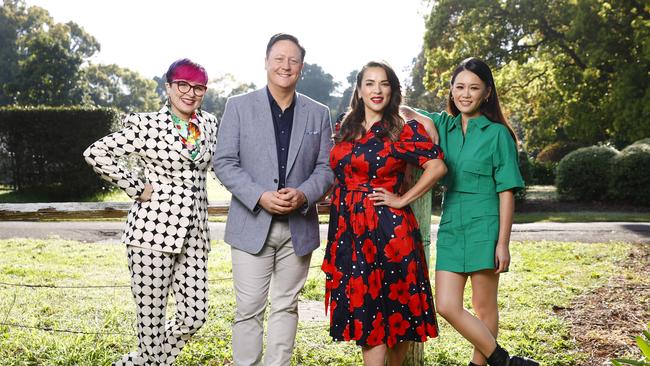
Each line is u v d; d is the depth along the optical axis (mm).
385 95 3191
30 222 12055
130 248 3357
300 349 4418
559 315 5414
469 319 3264
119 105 67188
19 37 56906
